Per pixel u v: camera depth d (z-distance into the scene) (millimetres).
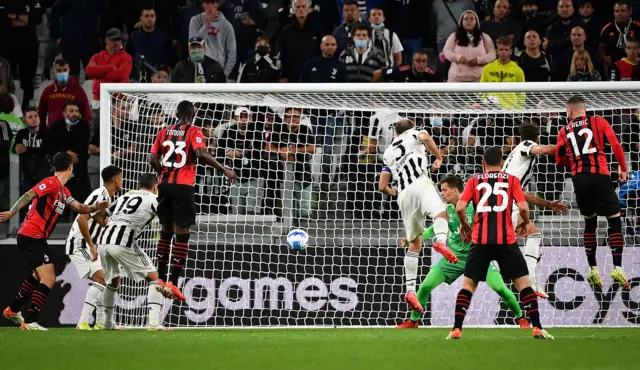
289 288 38594
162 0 51750
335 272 38688
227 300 38406
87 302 34000
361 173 41156
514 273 24391
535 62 45875
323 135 40531
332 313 38469
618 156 31844
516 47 49094
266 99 39750
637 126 41281
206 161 31000
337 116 41625
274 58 49219
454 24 49719
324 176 41625
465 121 42062
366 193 41438
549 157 41781
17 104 48156
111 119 40500
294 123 41562
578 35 45188
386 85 36375
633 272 38094
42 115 45156
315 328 35688
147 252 38281
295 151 41594
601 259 38094
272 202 41531
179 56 51031
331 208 41312
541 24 50000
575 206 41406
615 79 46406
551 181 41875
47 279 31781
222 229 40500
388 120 41781
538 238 35375
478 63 46062
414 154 33094
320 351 21125
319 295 38562
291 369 17438
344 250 38969
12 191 40000
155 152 31812
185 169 31312
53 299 38938
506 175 24688
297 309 38469
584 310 37875
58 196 31797
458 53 46281
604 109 39594
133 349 21734
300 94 38875
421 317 38250
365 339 25438
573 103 32406
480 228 24438
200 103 42406
